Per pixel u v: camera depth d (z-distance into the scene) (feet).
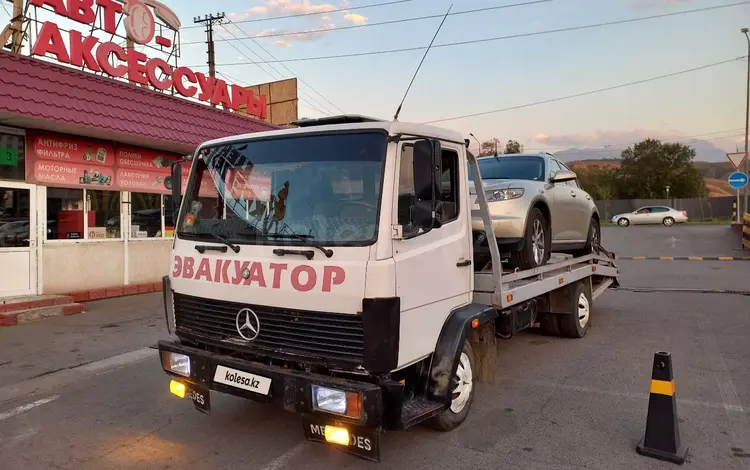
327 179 12.25
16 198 30.89
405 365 11.87
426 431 14.82
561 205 24.20
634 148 224.12
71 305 31.01
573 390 18.24
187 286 13.78
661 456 13.07
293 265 11.78
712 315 30.68
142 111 35.83
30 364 21.49
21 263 31.04
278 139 13.21
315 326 11.58
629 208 171.53
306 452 13.83
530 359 22.04
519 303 18.92
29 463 13.30
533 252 20.12
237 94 49.78
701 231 93.04
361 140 12.10
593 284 30.35
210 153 14.37
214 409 16.87
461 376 14.99
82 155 34.19
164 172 40.09
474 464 12.96
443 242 13.53
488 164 25.58
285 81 67.05
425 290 12.63
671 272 49.55
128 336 25.93
